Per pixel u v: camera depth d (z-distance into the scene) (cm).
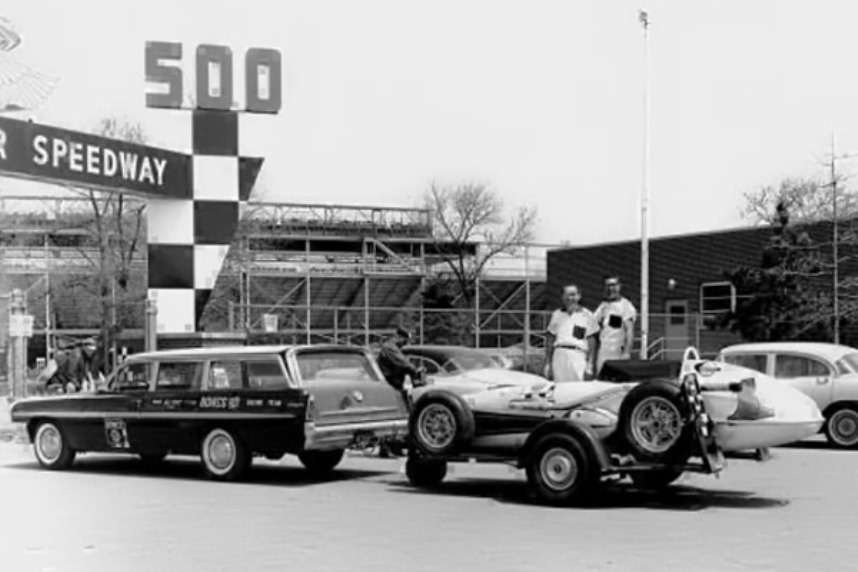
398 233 6303
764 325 3288
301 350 1348
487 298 6253
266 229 5772
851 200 3494
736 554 868
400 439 1404
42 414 1538
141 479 1419
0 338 3272
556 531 982
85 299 4762
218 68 2556
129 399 1460
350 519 1065
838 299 3112
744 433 1109
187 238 2541
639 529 990
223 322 4600
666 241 4372
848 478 1380
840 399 1808
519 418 1202
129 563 854
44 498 1234
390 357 1573
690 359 1168
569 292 1407
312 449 1309
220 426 1382
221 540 953
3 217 5038
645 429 1109
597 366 1400
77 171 2288
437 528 1006
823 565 825
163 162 2480
